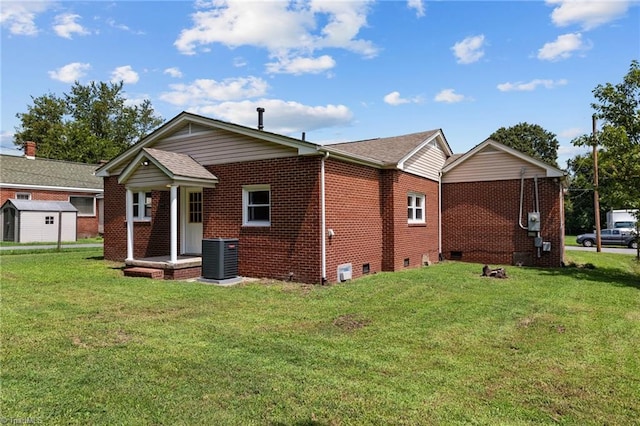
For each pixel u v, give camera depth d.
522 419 3.51
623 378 4.48
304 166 10.11
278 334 5.87
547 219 14.77
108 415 3.45
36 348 5.09
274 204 10.55
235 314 6.99
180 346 5.25
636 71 12.70
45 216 23.61
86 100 52.84
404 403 3.76
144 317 6.67
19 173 25.86
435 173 16.45
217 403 3.70
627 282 11.44
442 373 4.54
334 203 10.44
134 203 14.26
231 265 10.43
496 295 9.11
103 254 16.48
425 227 15.38
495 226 15.75
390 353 5.17
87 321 6.36
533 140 47.31
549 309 7.84
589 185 14.41
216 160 11.62
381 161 12.38
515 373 4.59
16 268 11.92
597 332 6.32
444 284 10.34
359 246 11.56
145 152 10.90
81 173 29.89
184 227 12.69
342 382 4.22
